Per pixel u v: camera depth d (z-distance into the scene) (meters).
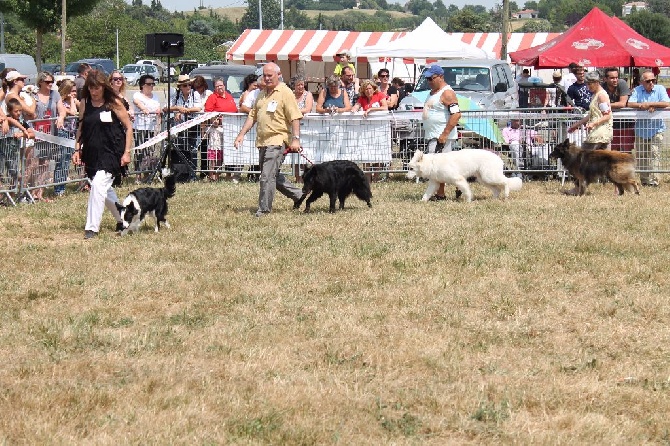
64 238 10.27
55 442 4.67
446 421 4.98
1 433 4.79
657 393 5.41
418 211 11.57
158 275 8.33
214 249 9.37
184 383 5.54
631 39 18.22
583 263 8.59
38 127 13.09
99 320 6.95
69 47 67.62
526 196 12.91
